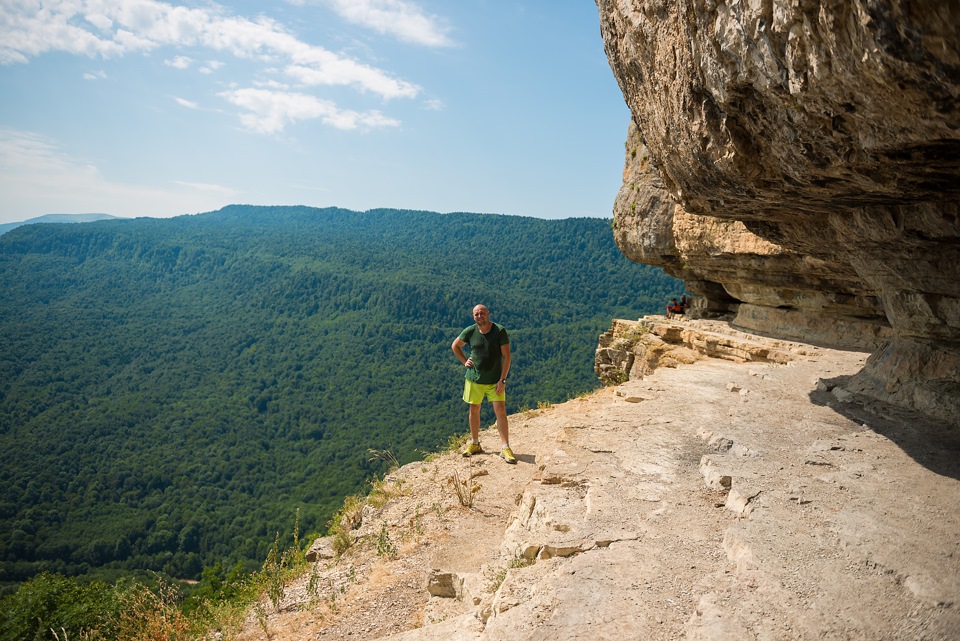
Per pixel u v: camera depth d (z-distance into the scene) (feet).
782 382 29.27
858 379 26.37
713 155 16.84
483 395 27.35
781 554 10.69
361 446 501.56
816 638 8.24
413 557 18.67
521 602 10.68
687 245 51.93
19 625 21.52
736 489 14.10
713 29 12.87
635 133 64.75
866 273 24.63
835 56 9.41
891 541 11.03
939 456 16.65
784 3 9.75
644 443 19.45
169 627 17.74
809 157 13.66
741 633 8.52
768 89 12.01
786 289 46.14
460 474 25.88
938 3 6.94
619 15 19.95
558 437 20.88
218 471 464.24
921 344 23.22
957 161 11.44
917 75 8.26
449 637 11.34
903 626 8.29
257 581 20.75
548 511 14.67
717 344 46.70
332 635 15.11
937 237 17.26
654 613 9.57
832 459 16.47
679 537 12.41
